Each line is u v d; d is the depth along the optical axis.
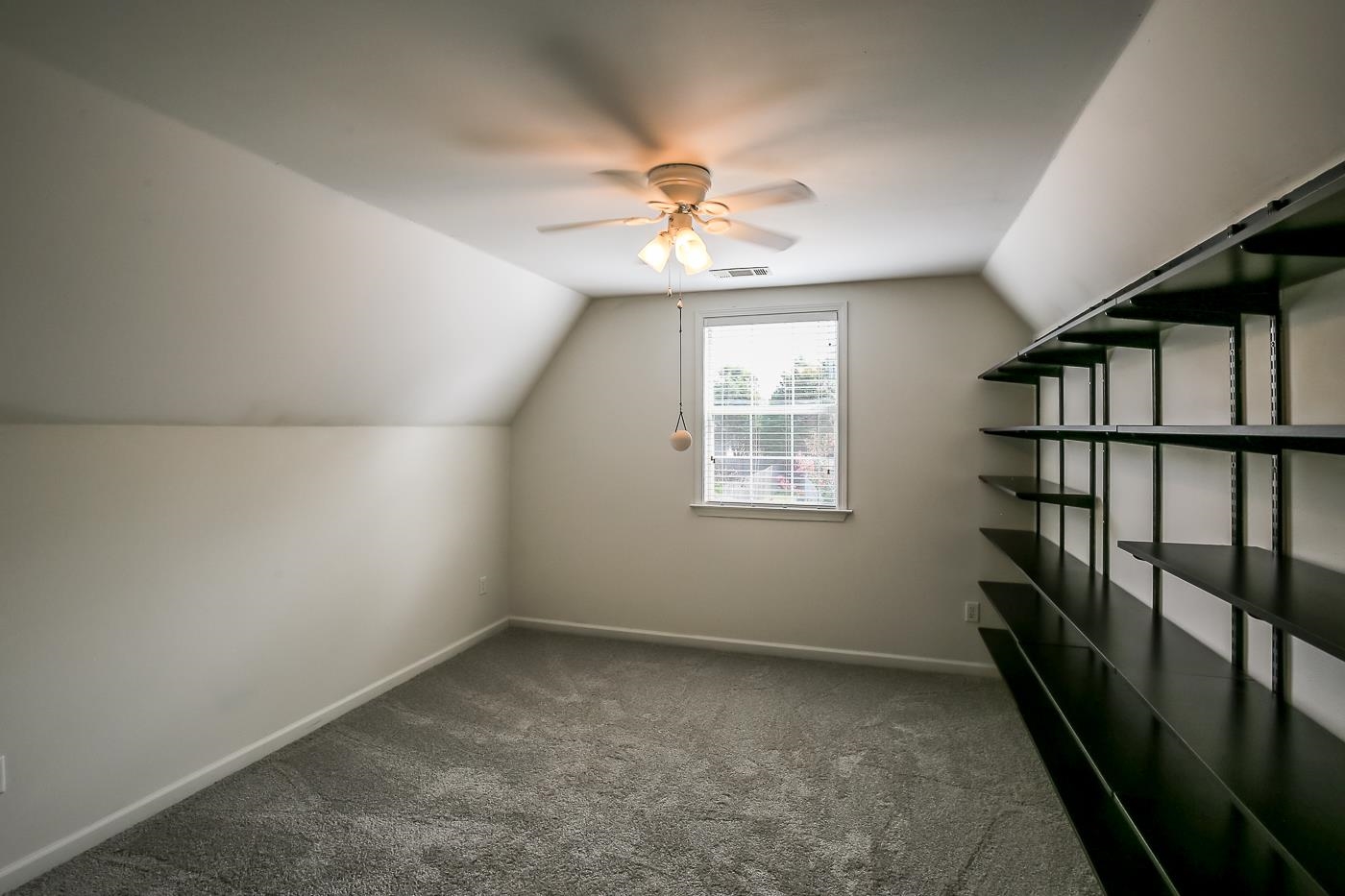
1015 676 3.23
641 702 3.47
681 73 1.63
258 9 1.35
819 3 1.35
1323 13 1.02
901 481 3.98
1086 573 2.75
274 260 2.42
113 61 1.55
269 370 2.78
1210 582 1.29
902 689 3.65
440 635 4.12
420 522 3.96
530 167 2.21
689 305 4.36
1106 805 2.25
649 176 2.22
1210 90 1.35
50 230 1.80
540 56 1.55
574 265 3.57
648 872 2.14
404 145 2.03
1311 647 1.45
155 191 1.94
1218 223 1.68
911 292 3.95
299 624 3.15
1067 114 1.83
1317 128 1.20
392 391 3.52
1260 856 1.48
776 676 3.84
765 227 2.91
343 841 2.30
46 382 2.11
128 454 2.47
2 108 1.55
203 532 2.73
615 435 4.54
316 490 3.27
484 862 2.18
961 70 1.61
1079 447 3.05
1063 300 3.01
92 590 2.35
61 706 2.25
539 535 4.74
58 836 2.23
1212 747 1.33
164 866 2.19
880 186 2.40
